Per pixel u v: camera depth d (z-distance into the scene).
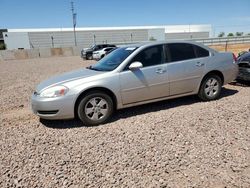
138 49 4.99
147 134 4.07
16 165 3.29
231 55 6.06
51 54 43.16
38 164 3.29
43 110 4.45
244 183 2.75
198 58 5.52
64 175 3.02
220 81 5.86
